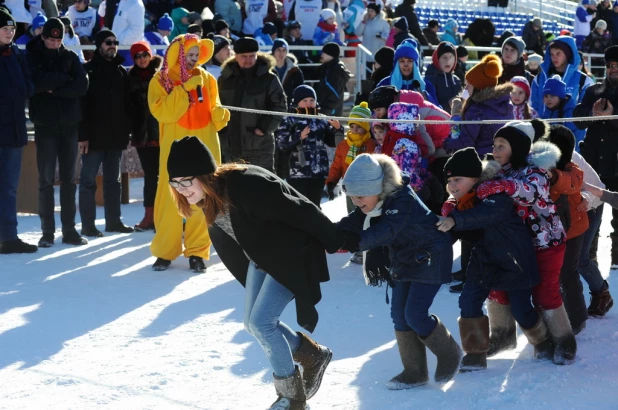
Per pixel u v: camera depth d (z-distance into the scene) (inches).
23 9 492.4
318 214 156.6
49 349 210.8
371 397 177.0
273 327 162.7
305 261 158.7
